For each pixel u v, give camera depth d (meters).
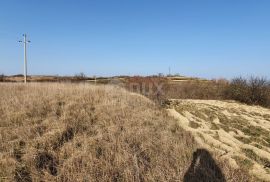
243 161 8.43
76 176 6.48
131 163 7.18
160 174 6.87
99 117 10.62
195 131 10.76
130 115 11.23
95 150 7.70
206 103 17.58
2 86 17.28
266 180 7.51
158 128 10.18
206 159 8.14
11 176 6.18
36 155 7.04
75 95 14.06
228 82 23.88
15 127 8.80
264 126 13.06
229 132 11.49
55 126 9.00
